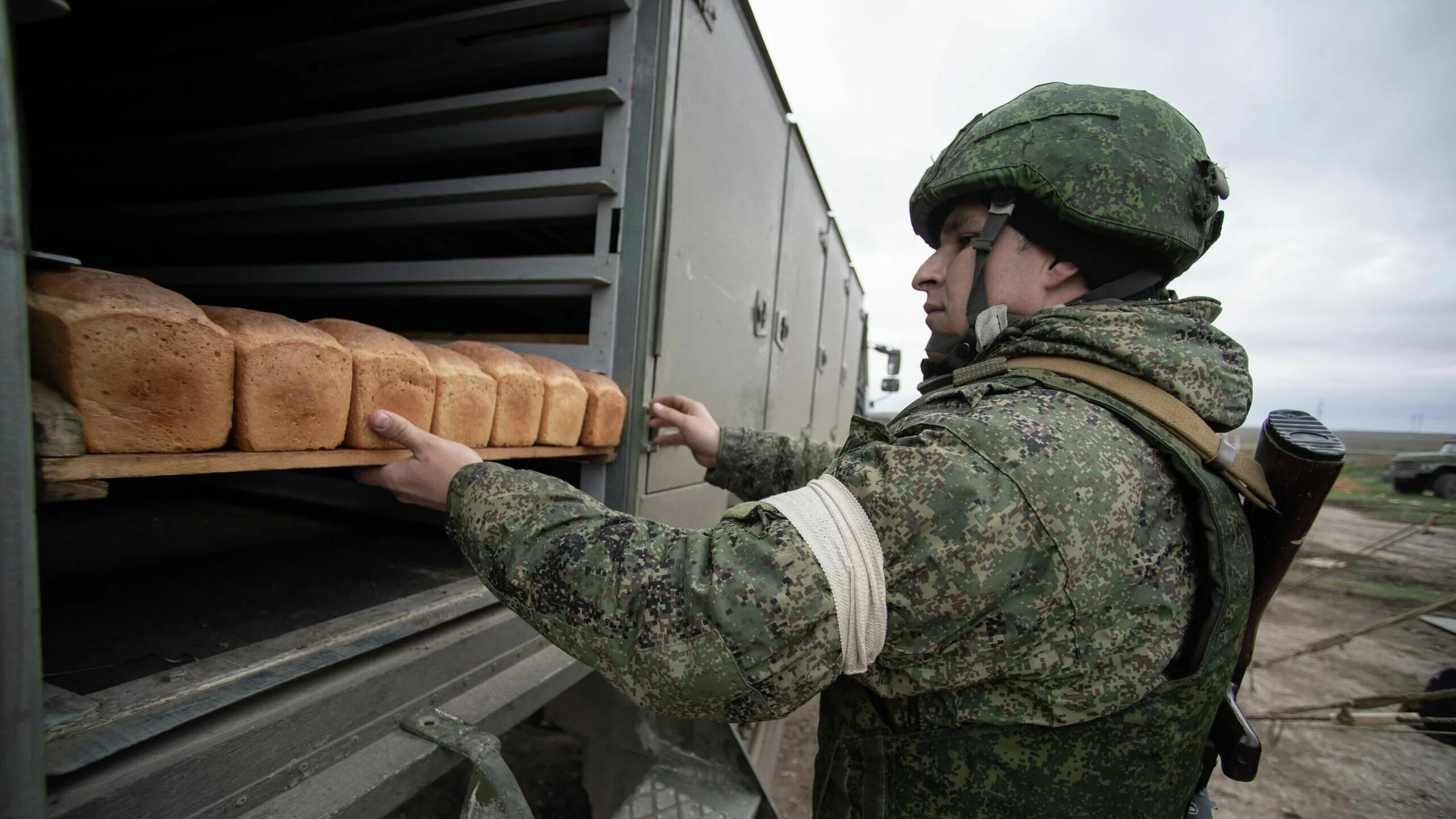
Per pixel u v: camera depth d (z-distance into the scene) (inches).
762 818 54.7
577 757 94.6
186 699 29.1
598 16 58.8
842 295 187.5
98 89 80.9
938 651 26.2
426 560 58.7
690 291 67.2
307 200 67.4
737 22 74.2
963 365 38.0
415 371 39.2
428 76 66.9
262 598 47.6
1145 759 28.8
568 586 27.1
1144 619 27.6
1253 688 197.6
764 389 99.4
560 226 83.6
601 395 53.8
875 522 25.4
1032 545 25.0
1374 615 272.2
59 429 24.1
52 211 88.4
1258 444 36.2
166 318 27.5
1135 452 28.3
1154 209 32.0
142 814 25.5
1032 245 34.6
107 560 55.9
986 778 29.3
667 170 59.0
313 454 34.5
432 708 39.6
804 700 26.3
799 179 112.4
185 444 29.0
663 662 25.3
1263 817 135.4
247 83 75.9
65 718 26.0
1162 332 30.6
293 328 33.6
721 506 86.8
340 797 31.1
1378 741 167.2
